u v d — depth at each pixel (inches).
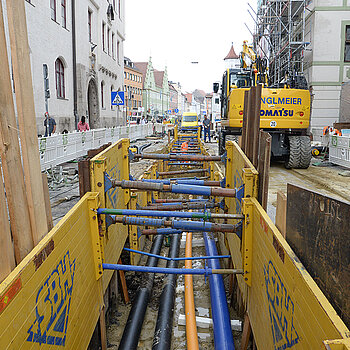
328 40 619.8
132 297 186.5
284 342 80.8
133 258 206.5
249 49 576.7
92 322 121.0
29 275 72.1
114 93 689.6
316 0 614.5
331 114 635.5
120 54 1185.4
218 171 301.9
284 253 80.8
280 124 385.4
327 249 68.8
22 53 80.7
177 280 206.7
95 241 125.7
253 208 122.3
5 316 61.6
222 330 146.6
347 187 290.5
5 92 74.2
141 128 1041.5
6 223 70.7
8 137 74.5
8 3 75.8
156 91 3415.4
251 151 147.8
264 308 102.1
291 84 440.5
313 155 467.2
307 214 80.0
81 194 131.2
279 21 705.0
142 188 137.2
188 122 1037.2
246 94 165.6
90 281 121.0
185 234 263.4
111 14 996.6
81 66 746.8
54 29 614.9
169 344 146.2
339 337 50.3
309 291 64.0
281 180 335.0
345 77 625.0
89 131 538.0
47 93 446.9
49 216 98.7
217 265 204.5
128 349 141.3
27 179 82.1
